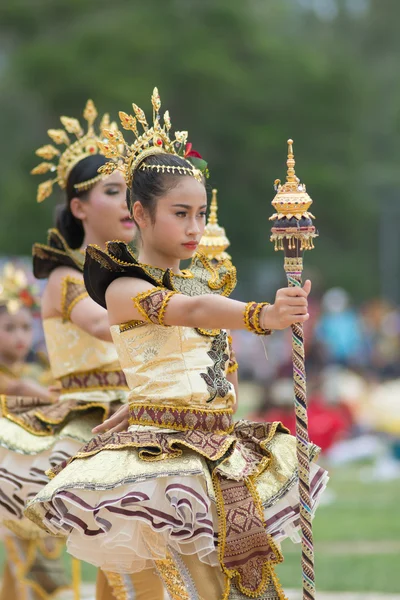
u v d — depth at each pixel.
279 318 10.32
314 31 144.75
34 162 100.81
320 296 55.72
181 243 11.29
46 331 14.44
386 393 40.22
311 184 108.06
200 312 10.58
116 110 99.12
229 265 11.95
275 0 132.25
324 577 19.02
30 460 13.84
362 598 17.55
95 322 13.67
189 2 110.00
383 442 38.56
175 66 102.88
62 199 14.98
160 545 10.84
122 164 11.91
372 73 131.25
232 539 10.69
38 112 105.25
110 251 11.19
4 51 115.38
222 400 11.30
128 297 11.08
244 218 105.25
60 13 110.12
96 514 10.63
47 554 15.65
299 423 10.67
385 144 124.75
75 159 14.60
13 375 16.66
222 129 104.50
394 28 139.00
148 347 11.17
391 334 55.47
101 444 11.12
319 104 110.12
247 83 105.62
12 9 109.00
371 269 115.81
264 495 11.06
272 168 106.69
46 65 99.56
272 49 110.38
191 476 10.66
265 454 11.39
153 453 10.77
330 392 38.62
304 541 10.64
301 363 10.64
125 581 12.62
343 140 111.81
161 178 11.26
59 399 14.55
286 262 10.73
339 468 35.69
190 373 11.11
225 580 10.73
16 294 16.80
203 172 12.00
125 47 101.62
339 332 54.09
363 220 113.44
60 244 14.52
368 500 28.17
